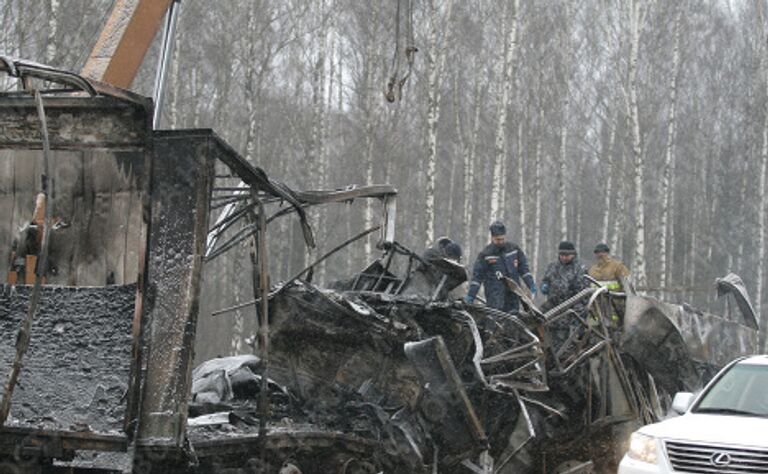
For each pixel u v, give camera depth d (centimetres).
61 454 698
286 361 1038
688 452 860
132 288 743
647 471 868
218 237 977
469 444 1009
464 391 1000
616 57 3991
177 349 714
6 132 738
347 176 4281
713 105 5194
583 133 4766
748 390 961
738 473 836
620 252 4141
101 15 2480
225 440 790
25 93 722
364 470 961
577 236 5122
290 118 4109
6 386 687
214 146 738
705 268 5069
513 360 1092
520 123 3931
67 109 727
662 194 3691
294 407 1018
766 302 4550
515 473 1096
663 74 4550
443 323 1080
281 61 4338
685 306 1394
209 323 3525
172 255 727
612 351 1213
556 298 1380
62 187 767
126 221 753
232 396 1020
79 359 739
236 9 3412
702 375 1409
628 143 4197
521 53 4134
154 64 3269
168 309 721
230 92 3828
